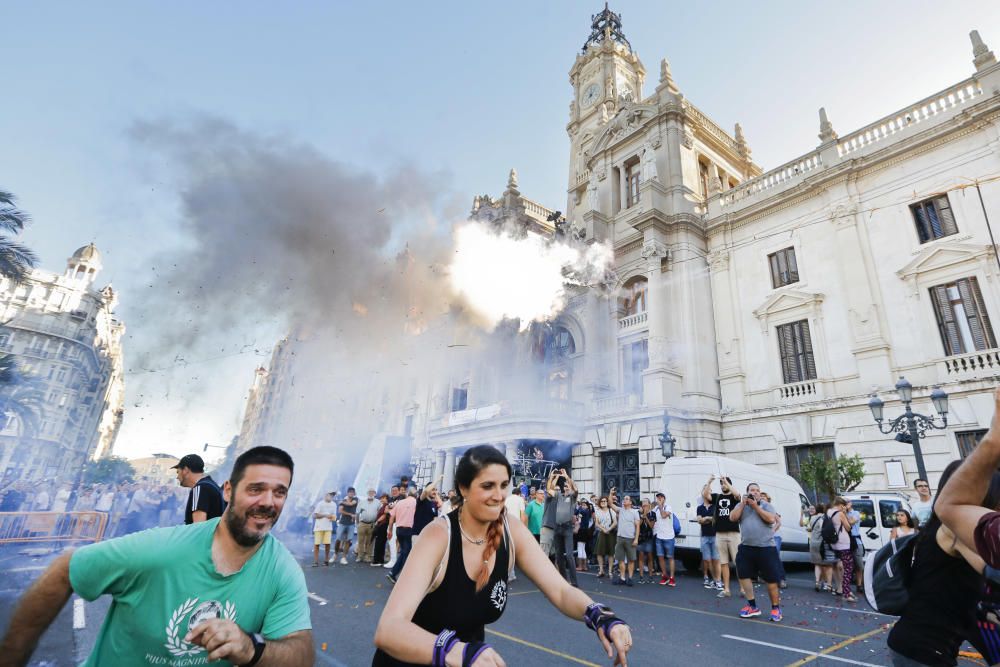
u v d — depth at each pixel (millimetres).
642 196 23359
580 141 32031
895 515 9617
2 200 17328
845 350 17031
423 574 2148
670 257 21719
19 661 1868
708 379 19828
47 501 18062
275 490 2184
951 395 14375
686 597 9117
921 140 16453
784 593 9789
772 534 7523
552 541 11000
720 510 9461
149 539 2066
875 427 15500
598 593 9398
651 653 5629
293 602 2236
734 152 27188
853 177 17953
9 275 18344
